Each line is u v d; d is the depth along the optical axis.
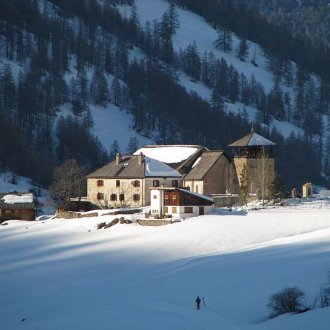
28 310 100.00
